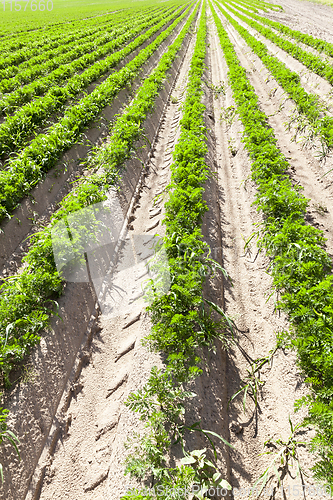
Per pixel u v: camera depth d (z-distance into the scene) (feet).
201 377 13.03
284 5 114.11
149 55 59.52
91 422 12.45
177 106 43.27
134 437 10.75
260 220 21.43
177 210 18.78
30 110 31.01
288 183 20.93
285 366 13.47
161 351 13.42
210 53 67.77
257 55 53.21
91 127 32.81
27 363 12.96
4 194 20.98
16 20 124.47
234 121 35.37
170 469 9.42
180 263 14.56
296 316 13.23
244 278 18.74
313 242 16.44
